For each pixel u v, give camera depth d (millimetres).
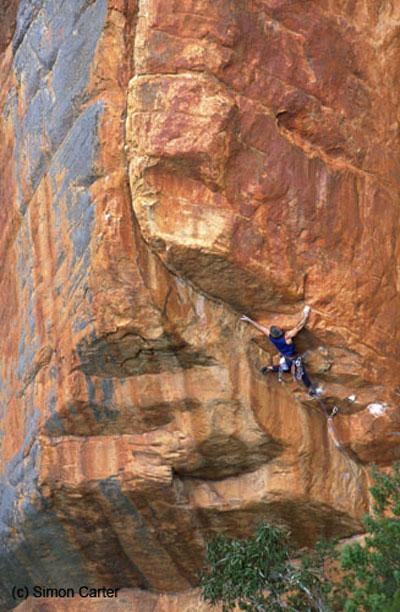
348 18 19109
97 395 19047
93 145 18188
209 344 18250
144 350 18312
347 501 19016
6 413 22469
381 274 18781
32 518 20969
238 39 17969
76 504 20219
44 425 19984
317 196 18359
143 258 17844
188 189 17641
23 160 21547
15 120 22328
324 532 19547
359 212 18750
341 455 19031
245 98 18000
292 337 18281
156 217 17531
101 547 21234
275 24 18359
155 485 19141
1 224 23359
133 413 18969
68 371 19203
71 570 22156
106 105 18203
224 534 19875
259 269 17828
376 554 17000
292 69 18422
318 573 18375
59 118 19719
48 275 20188
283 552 18672
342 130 18766
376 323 18641
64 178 19359
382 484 17766
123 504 19781
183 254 17562
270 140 18109
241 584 18297
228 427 18578
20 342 21641
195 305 18172
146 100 17656
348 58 18969
